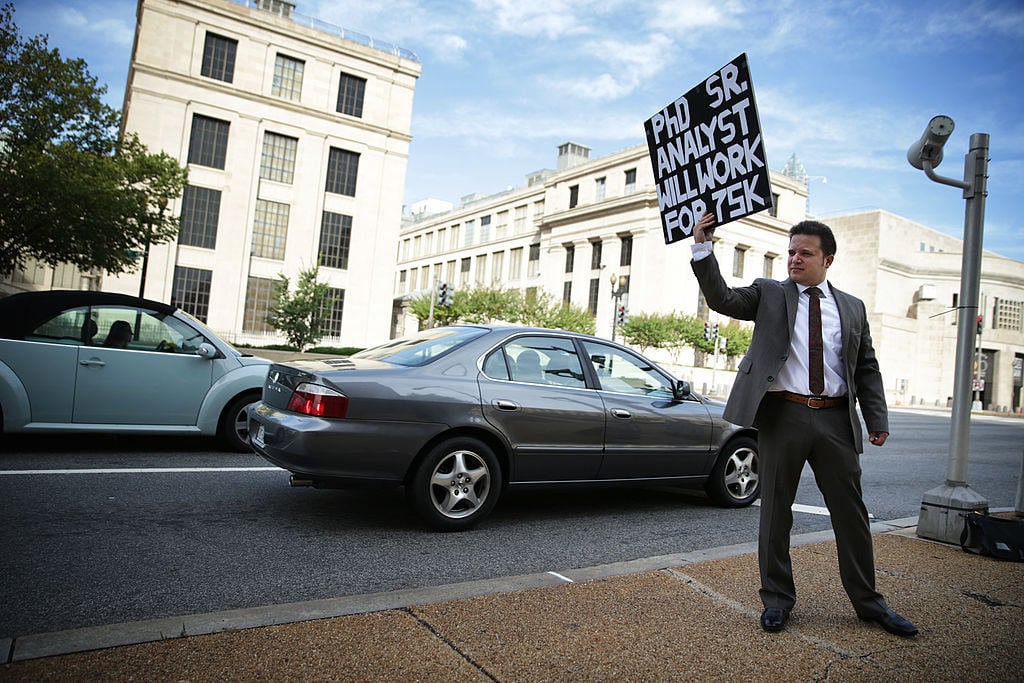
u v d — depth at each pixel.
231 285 33.06
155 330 6.68
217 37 33.41
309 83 35.47
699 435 5.75
